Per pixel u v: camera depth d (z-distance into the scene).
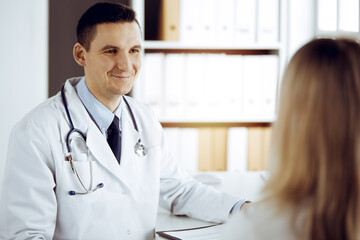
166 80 2.62
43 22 2.69
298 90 0.76
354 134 0.72
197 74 2.63
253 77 2.66
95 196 1.39
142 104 1.67
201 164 2.70
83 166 1.39
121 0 3.02
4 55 2.19
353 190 0.72
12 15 2.27
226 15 2.62
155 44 2.61
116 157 1.47
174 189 1.61
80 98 1.49
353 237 0.71
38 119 1.37
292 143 0.75
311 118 0.74
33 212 1.29
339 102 0.73
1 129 2.20
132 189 1.45
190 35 2.62
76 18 3.03
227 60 2.64
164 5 2.60
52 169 1.37
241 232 0.80
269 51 2.83
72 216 1.37
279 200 0.76
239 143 2.71
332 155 0.72
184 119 2.64
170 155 1.66
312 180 0.74
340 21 2.68
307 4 2.67
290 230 0.75
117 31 1.40
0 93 2.16
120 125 1.52
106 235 1.41
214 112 2.65
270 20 2.65
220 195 1.54
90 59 1.43
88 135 1.42
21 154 1.32
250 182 2.00
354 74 0.74
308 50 0.77
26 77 2.46
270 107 2.68
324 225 0.72
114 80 1.43
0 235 1.32
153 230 1.50
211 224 1.49
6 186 1.32
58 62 3.04
